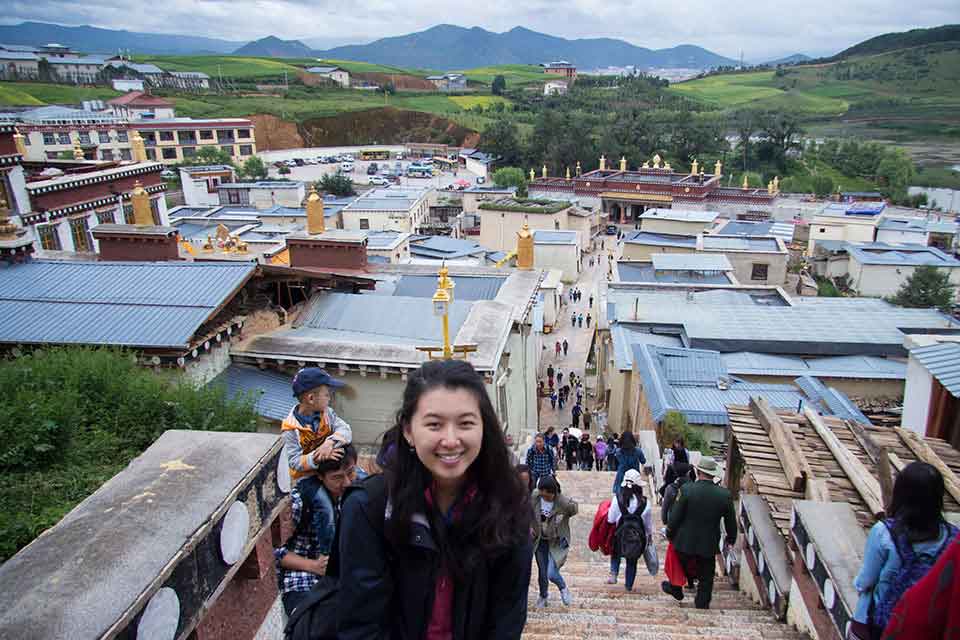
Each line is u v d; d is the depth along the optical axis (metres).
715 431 16.95
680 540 8.09
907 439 9.26
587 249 68.31
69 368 9.97
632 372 21.80
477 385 2.87
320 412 5.66
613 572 9.69
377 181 93.31
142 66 151.75
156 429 9.61
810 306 25.58
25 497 6.63
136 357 12.77
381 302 17.64
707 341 22.20
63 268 15.64
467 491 2.98
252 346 15.10
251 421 11.23
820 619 6.46
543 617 8.13
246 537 4.48
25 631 2.98
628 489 8.98
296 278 17.36
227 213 55.69
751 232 50.16
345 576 2.96
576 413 27.55
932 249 49.12
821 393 18.00
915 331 22.38
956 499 7.63
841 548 5.98
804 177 103.94
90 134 85.88
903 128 170.75
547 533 8.43
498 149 109.19
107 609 3.17
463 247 47.25
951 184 106.75
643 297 28.64
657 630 7.42
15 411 7.61
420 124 136.38
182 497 4.11
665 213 55.44
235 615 4.62
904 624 3.48
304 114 128.38
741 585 9.62
